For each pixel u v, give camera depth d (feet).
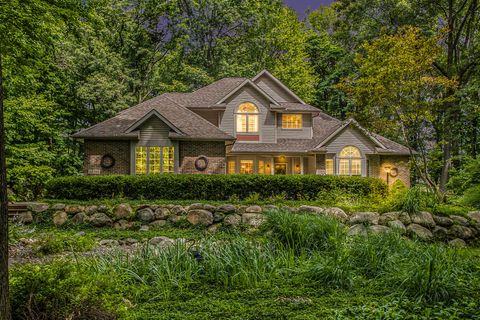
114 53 87.25
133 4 98.99
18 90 49.62
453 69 73.77
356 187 40.27
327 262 17.88
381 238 21.80
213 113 72.54
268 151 70.59
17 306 11.45
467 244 32.30
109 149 56.03
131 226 36.32
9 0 24.52
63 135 76.28
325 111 123.34
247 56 107.55
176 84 98.07
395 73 41.68
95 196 39.52
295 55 111.86
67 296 12.12
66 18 28.17
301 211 34.83
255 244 20.08
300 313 13.87
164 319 13.01
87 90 76.02
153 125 55.98
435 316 13.87
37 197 57.72
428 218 32.55
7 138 48.34
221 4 100.48
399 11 75.00
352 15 82.79
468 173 53.16
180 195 39.47
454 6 77.25
